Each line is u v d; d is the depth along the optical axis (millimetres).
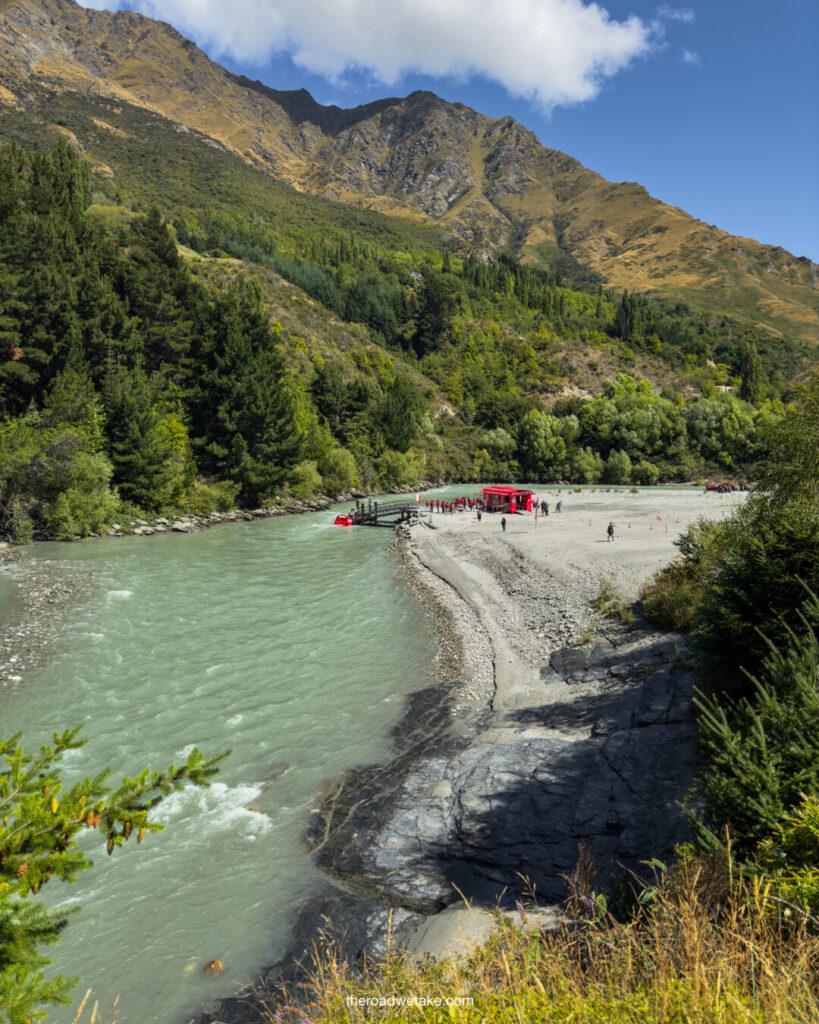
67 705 18688
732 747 7488
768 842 5801
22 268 54875
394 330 161500
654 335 192000
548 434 117875
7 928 3861
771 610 12875
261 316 71562
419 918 10539
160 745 16516
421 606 30922
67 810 4184
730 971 3578
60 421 48750
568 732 16234
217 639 24969
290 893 11367
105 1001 9148
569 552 39438
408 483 95875
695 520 54906
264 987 9312
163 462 54906
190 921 10727
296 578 36250
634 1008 3428
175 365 66562
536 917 9430
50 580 33000
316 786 14859
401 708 19203
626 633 22562
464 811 13242
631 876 9234
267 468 64375
